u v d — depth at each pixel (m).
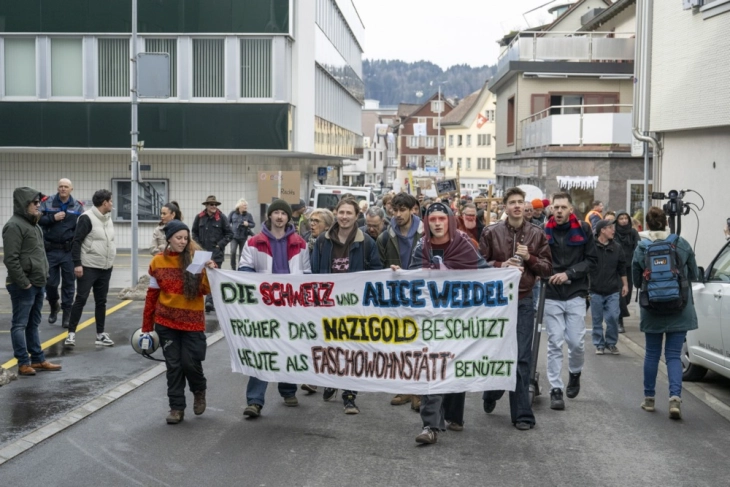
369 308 8.17
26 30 29.70
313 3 36.16
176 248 8.21
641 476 6.87
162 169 31.23
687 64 19.69
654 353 9.18
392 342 8.13
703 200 19.42
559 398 9.20
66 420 8.21
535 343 8.86
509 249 8.40
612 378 11.11
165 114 29.92
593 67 37.62
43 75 29.83
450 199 26.34
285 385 9.09
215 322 15.12
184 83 29.94
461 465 7.06
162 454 7.24
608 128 30.69
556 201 9.27
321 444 7.62
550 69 37.66
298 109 32.38
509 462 7.17
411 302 8.06
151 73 19.03
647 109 22.34
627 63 37.62
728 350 9.87
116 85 29.91
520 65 37.75
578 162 31.05
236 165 31.25
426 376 8.03
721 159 18.48
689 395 10.24
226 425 8.24
